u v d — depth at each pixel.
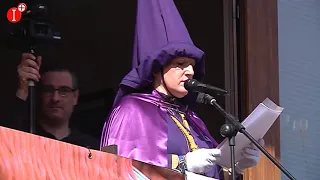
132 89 12.71
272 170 17.11
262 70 17.69
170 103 12.74
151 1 13.05
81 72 20.20
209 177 12.20
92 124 18.72
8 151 9.02
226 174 12.85
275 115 12.51
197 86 12.35
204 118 18.69
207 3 19.14
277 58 17.89
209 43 19.05
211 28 19.14
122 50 20.78
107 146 11.03
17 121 15.59
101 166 9.96
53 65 16.80
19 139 9.16
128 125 12.23
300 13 18.80
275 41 17.94
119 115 12.38
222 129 11.80
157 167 10.68
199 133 13.12
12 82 17.89
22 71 15.21
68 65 20.02
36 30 15.27
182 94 12.58
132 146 12.10
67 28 20.34
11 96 17.81
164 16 12.91
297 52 18.55
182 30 12.89
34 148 9.28
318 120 18.56
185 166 11.81
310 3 19.03
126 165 10.29
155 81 12.76
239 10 17.97
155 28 12.82
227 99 17.69
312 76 18.67
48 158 9.40
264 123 12.51
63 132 15.60
